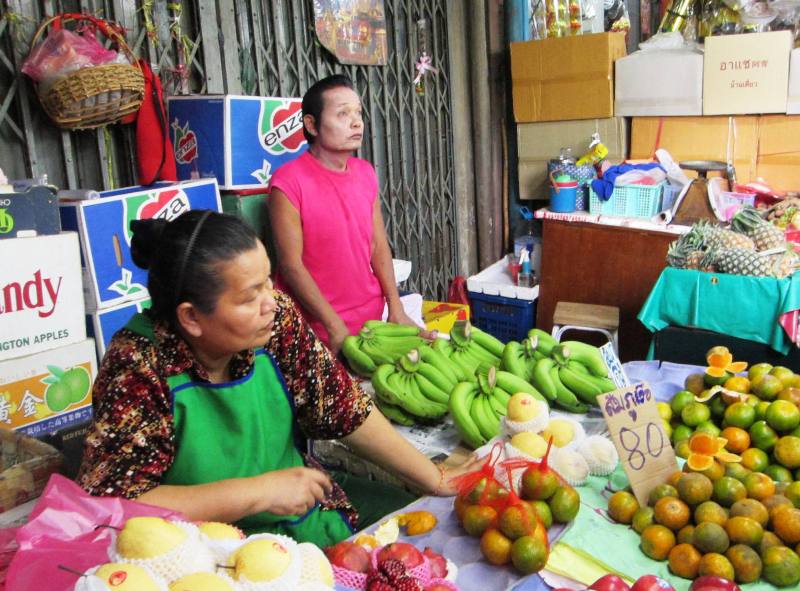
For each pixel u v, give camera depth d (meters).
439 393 2.00
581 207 4.50
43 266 2.23
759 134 4.12
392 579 1.13
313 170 2.71
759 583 1.30
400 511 1.56
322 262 2.76
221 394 1.44
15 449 1.65
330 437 1.64
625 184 4.16
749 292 2.96
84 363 2.36
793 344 2.91
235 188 2.92
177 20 3.09
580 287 4.15
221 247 1.27
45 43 2.46
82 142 2.83
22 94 2.61
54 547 0.94
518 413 1.65
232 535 1.06
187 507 1.31
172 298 1.30
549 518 1.42
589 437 1.70
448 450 1.88
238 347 1.35
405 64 4.47
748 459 1.66
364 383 2.25
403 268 3.77
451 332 2.21
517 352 2.07
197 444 1.43
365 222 2.82
